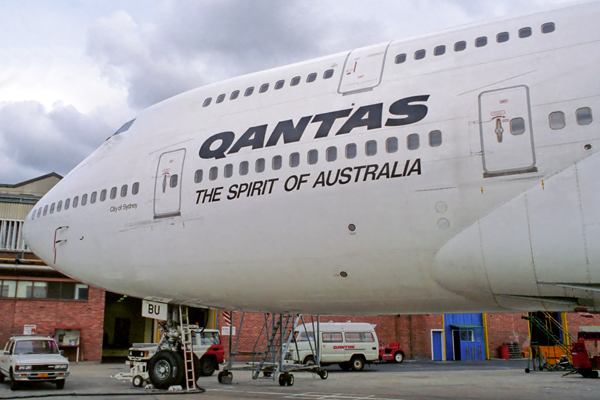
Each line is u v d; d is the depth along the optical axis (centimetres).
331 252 995
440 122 920
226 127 1177
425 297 1001
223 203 1110
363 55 1102
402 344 3522
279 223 1039
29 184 3409
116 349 3562
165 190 1207
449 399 1341
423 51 1023
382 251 949
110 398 1252
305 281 1062
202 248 1141
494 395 1464
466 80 934
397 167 930
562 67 871
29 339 1622
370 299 1057
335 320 3444
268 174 1062
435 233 900
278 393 1445
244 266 1102
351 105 1023
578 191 812
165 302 1390
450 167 892
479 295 939
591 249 795
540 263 832
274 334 1750
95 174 1380
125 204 1273
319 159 1010
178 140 1241
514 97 880
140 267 1252
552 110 851
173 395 1307
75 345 2661
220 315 3025
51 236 1430
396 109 968
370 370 2591
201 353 2070
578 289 841
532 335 3822
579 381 1981
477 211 870
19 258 2805
